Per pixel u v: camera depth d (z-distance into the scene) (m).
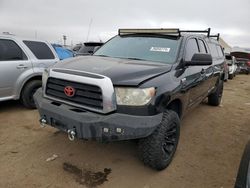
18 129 5.02
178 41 4.49
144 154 3.54
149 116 3.16
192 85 4.50
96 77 3.16
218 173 3.85
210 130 5.72
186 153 4.44
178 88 3.77
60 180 3.40
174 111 3.81
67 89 3.38
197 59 4.14
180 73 4.00
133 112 3.12
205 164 4.09
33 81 6.20
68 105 3.41
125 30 5.11
